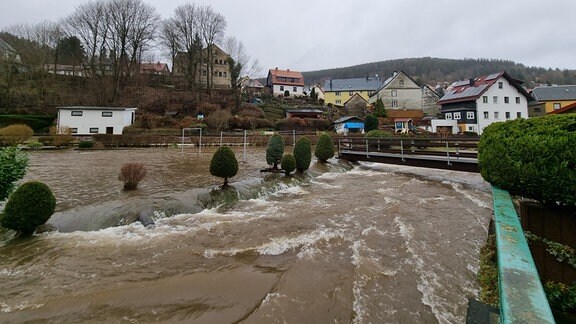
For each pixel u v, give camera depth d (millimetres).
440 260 4641
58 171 10781
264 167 12680
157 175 10273
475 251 4984
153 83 40938
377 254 4855
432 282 3990
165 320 3160
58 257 4398
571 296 2279
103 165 12492
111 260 4414
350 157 16641
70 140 21953
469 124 31953
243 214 6883
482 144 3166
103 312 3248
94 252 4629
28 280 3789
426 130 33531
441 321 3207
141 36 38531
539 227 2631
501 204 2166
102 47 36594
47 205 5117
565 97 33812
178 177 9930
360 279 4062
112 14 36000
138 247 4887
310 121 35781
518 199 3234
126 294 3586
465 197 8906
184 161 14367
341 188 10109
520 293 1027
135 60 39469
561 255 2447
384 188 10156
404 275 4180
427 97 47469
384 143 15516
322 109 44812
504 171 2691
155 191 7805
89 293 3572
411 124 35344
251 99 44719
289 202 8109
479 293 3686
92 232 5371
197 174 10547
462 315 3303
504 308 961
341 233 5777
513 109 31625
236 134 27578
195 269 4266
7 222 4801
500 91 31562
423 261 4609
